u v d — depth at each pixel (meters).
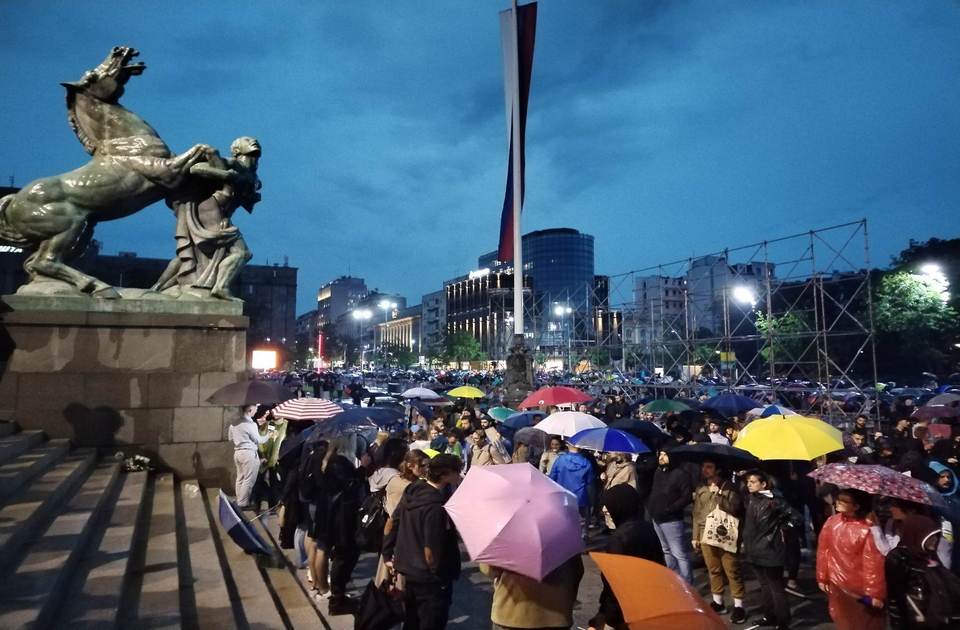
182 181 12.40
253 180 13.32
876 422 17.25
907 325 42.69
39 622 3.88
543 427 10.16
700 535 6.97
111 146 12.20
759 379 35.19
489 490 3.98
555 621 3.88
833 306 49.88
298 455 8.12
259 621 5.58
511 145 21.75
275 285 104.75
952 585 4.43
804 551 9.25
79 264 57.72
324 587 6.61
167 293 11.99
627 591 2.89
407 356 130.88
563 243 165.25
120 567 5.31
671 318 37.75
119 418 11.08
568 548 3.73
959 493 7.11
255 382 10.20
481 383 49.09
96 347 11.09
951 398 14.81
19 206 11.19
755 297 27.22
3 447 7.67
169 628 4.56
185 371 11.59
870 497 5.03
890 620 6.20
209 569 6.41
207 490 11.14
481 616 6.73
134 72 12.65
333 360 158.50
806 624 6.64
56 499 6.71
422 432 12.18
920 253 54.38
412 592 4.62
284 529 8.11
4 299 10.70
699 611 2.71
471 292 146.12
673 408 13.57
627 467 8.49
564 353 54.50
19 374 10.62
